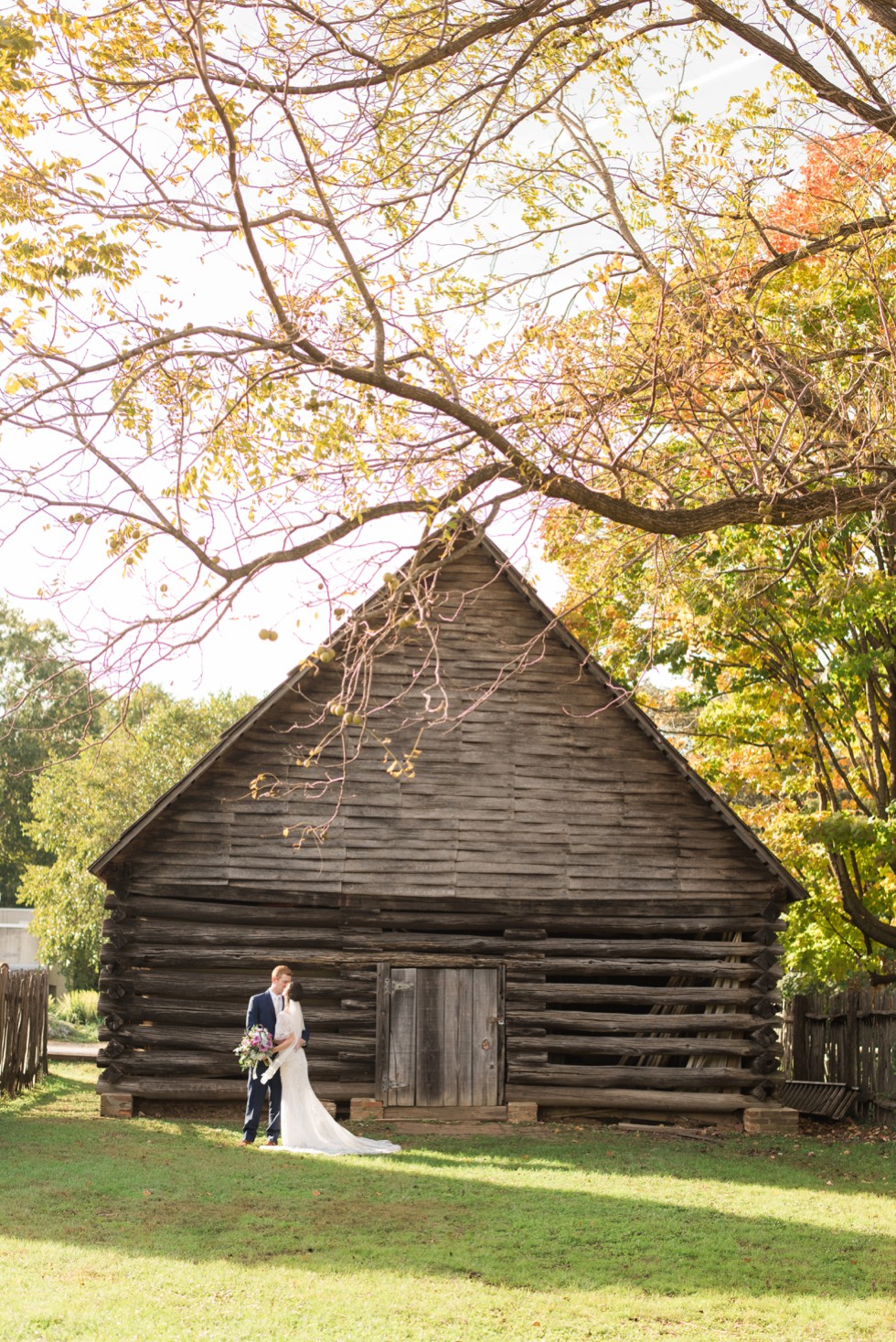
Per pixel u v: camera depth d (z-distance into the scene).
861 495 7.99
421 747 16.81
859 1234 10.48
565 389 8.00
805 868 20.20
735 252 9.76
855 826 17.22
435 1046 16.36
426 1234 9.77
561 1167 13.16
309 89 8.09
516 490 7.46
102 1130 14.48
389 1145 14.04
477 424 7.25
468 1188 11.66
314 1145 13.66
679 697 21.16
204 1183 11.29
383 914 16.58
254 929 16.41
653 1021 16.62
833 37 9.77
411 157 8.76
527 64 9.59
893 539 15.70
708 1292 8.55
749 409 8.53
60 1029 28.78
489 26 8.67
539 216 10.03
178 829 16.34
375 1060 16.22
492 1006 16.55
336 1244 9.31
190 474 6.58
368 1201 10.87
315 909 16.64
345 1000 16.33
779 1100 16.91
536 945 16.73
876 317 11.91
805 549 14.22
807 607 15.69
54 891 35.06
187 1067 15.98
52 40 7.14
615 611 16.66
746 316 8.91
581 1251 9.51
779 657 18.59
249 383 7.08
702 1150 14.87
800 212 13.21
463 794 16.77
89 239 6.88
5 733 6.11
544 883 16.70
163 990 16.11
